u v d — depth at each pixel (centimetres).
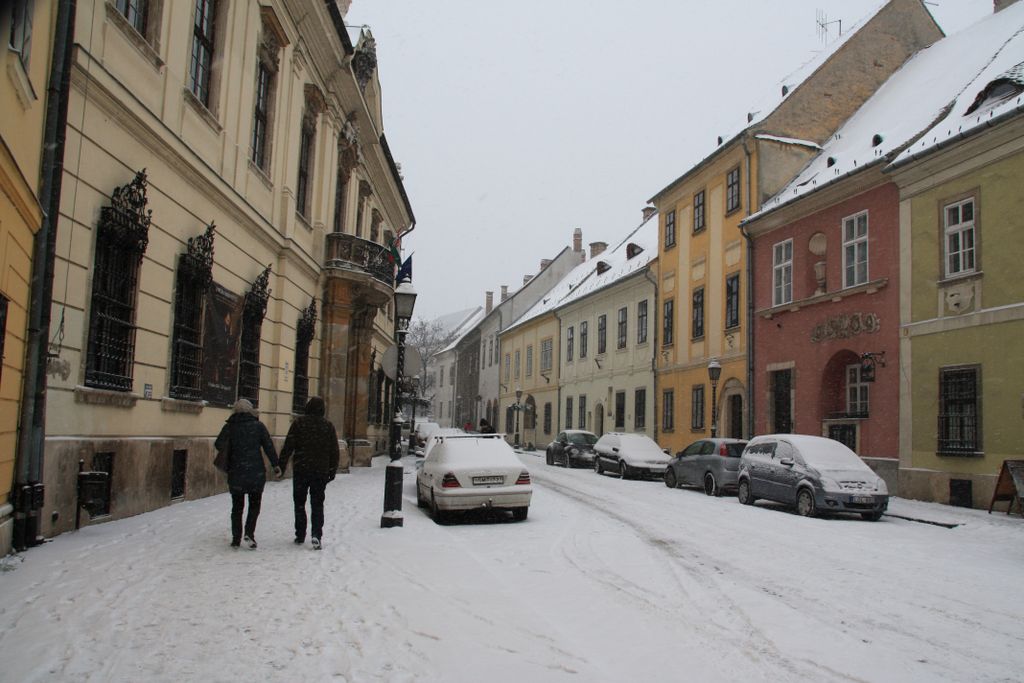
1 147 588
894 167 1772
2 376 681
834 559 948
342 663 471
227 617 564
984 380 1539
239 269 1441
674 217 3059
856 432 1912
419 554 855
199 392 1232
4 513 723
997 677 500
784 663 518
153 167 1070
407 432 4669
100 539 846
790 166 2470
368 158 2698
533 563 862
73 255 880
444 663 480
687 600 700
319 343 2070
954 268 1648
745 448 1727
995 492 1425
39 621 532
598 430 3856
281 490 1529
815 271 2133
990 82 1608
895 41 2673
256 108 1559
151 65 1059
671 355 3030
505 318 5709
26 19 667
